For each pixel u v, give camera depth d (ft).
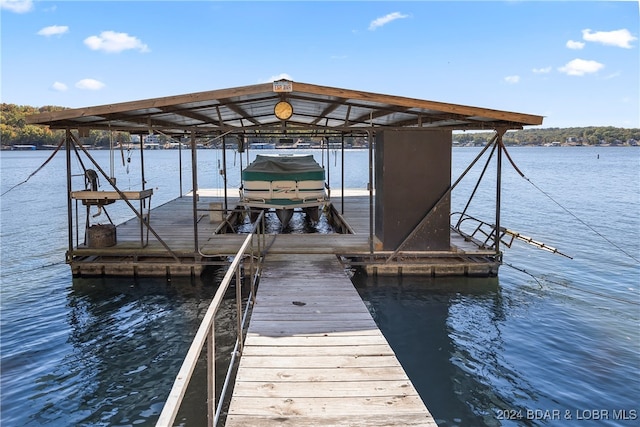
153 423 15.43
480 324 23.70
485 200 81.51
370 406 12.61
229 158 250.78
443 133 29.91
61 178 129.29
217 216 41.75
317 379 14.08
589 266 35.83
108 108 25.29
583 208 70.03
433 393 17.22
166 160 259.39
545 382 18.04
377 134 32.01
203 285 29.07
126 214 64.34
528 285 30.32
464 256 31.09
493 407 16.35
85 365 19.43
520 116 26.21
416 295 27.58
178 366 19.33
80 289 28.55
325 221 57.21
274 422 11.82
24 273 33.22
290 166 47.14
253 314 19.70
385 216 30.42
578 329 23.18
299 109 33.24
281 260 28.96
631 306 26.50
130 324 23.57
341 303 21.13
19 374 18.71
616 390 17.48
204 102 26.94
